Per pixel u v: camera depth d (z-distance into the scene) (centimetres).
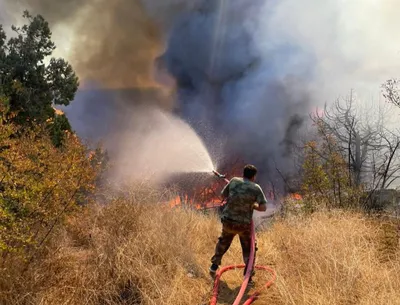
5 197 361
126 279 378
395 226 561
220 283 426
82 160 460
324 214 630
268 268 451
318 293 353
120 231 451
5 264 329
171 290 373
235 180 428
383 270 399
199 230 594
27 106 1021
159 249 438
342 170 827
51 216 378
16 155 369
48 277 353
